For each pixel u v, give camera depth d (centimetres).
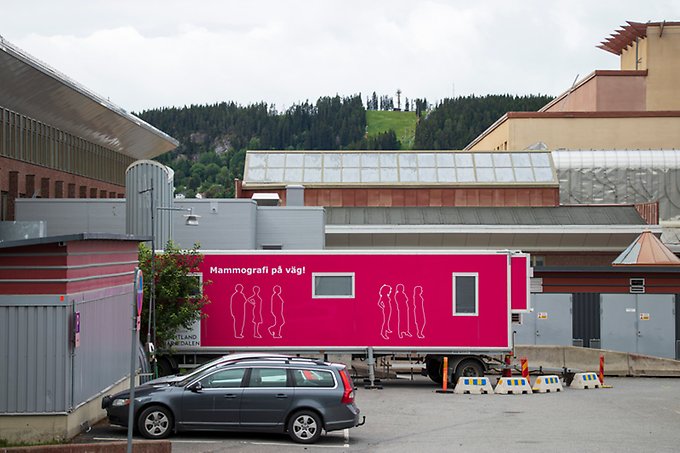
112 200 3875
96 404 1883
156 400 1772
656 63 8250
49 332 1656
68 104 5169
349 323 2744
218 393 1780
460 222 5531
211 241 3825
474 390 2694
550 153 6091
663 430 1972
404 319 2744
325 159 6028
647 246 4184
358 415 1816
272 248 3984
